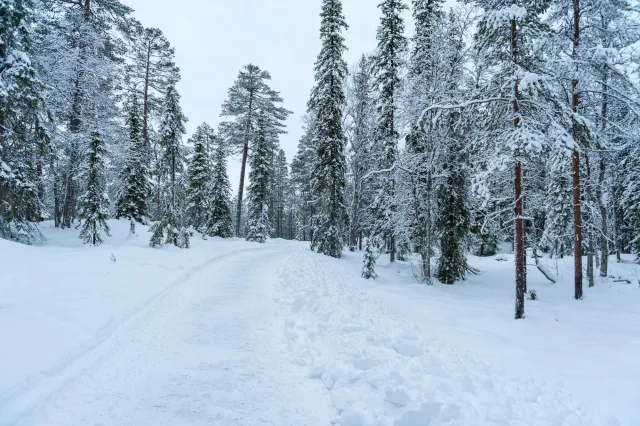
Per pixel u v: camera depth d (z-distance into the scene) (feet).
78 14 69.10
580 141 45.01
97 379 16.97
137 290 31.96
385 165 76.33
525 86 33.58
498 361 21.97
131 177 90.48
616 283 57.72
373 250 56.95
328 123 79.56
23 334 19.21
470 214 61.77
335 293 35.42
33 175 53.01
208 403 15.61
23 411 13.56
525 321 34.40
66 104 66.18
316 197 86.58
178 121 79.41
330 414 15.14
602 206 65.57
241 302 32.65
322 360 19.69
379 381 16.67
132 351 20.58
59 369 16.98
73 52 65.31
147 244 67.36
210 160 123.75
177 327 25.34
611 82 49.62
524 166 46.01
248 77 124.06
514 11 34.91
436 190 60.70
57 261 36.83
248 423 14.25
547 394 17.17
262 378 18.22
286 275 44.27
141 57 92.22
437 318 34.35
